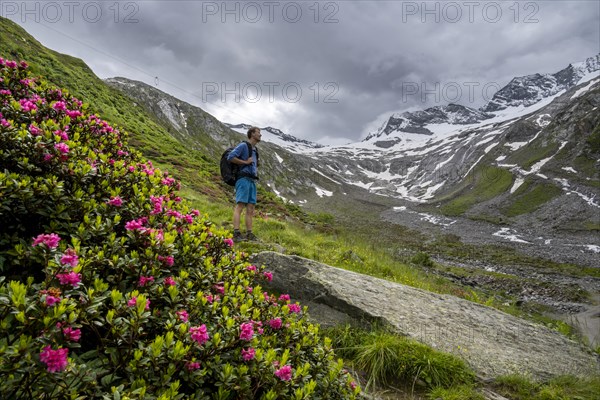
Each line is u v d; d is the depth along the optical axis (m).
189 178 26.52
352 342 5.85
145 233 3.88
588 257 66.56
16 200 3.51
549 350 7.01
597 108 172.75
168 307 3.32
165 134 66.50
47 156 4.02
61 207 3.72
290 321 4.34
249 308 4.06
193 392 3.06
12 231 3.55
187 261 4.31
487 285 33.94
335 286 7.06
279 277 7.07
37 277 3.35
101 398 2.49
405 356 5.37
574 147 164.12
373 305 6.79
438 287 13.54
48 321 2.26
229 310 3.78
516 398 5.18
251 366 3.20
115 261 3.35
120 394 2.39
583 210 114.75
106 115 48.88
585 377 5.93
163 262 3.79
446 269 38.41
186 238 4.52
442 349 5.95
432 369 5.23
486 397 4.99
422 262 28.53
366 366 5.38
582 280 46.12
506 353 6.38
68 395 2.23
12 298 2.32
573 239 92.62
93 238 3.76
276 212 22.81
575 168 149.75
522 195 147.00
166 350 2.76
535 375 5.80
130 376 2.62
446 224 135.12
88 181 4.40
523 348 6.82
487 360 5.96
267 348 3.70
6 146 4.01
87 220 3.72
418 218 159.25
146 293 3.15
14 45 51.25
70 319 2.37
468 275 38.94
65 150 4.15
